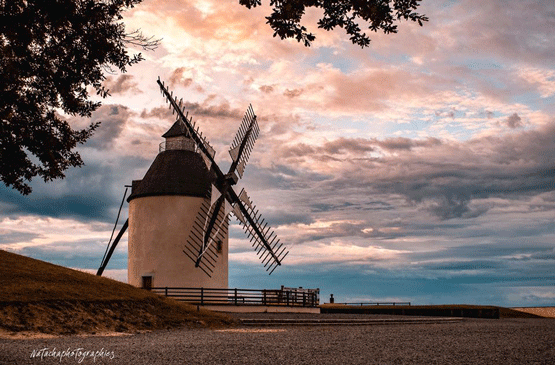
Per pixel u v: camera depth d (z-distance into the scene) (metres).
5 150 14.77
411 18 10.13
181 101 39.28
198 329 23.42
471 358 14.13
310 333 21.81
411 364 12.90
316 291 45.59
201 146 39.12
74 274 27.98
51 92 14.73
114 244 44.03
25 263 27.84
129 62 15.07
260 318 28.77
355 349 15.80
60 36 13.62
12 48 12.72
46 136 14.93
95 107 15.65
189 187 40.09
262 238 41.03
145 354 14.11
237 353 14.40
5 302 21.22
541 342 19.02
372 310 48.62
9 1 12.36
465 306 52.00
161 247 39.19
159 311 25.38
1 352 13.91
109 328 21.62
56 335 19.38
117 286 27.80
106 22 14.45
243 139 41.28
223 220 37.53
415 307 49.69
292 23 10.30
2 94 13.27
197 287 38.94
